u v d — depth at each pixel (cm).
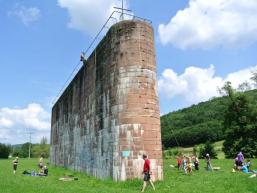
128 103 2072
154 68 2200
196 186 1744
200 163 3875
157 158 2036
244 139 5534
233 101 5731
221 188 1644
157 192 1597
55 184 2066
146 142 2022
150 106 2091
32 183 2120
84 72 3103
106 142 2250
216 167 3144
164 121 12175
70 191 1658
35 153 12369
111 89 2225
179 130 10125
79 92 3272
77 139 3222
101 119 2402
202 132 9369
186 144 9650
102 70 2472
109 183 2000
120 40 2200
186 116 11681
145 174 1688
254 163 3478
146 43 2183
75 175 2777
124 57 2155
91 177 2512
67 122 3834
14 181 2262
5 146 10606
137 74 2106
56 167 4153
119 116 2089
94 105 2631
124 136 2038
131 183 1886
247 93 5997
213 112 11056
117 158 2048
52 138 5047
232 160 4397
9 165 4956
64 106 4100
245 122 5569
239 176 2053
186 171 2602
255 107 5675
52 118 5191
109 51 2322
